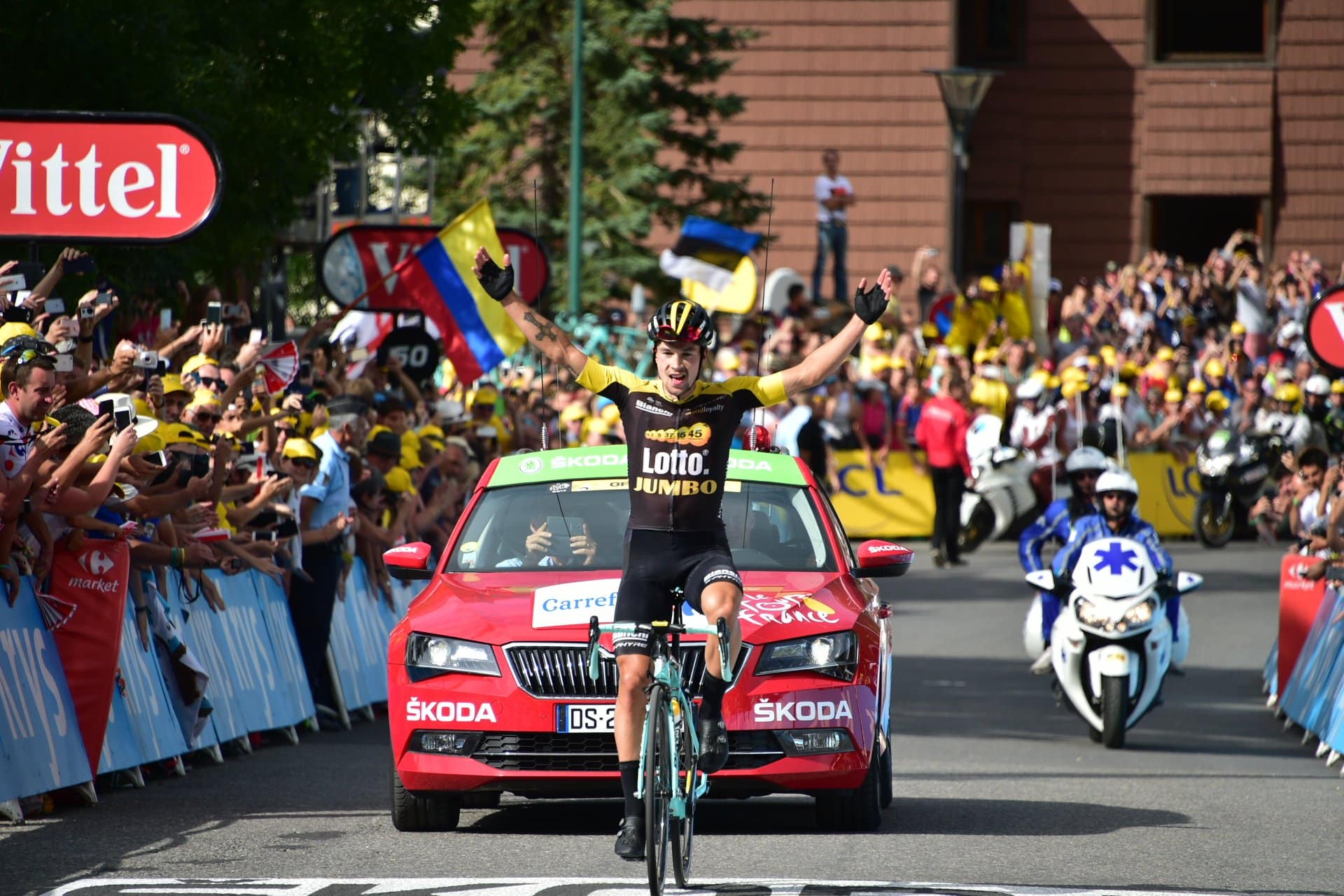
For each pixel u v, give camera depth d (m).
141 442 38.81
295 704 44.62
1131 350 110.81
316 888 25.62
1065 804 35.22
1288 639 52.72
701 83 135.12
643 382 26.14
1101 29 145.62
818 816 31.56
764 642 30.31
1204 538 98.88
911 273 139.62
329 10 58.75
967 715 51.44
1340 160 146.00
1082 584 45.75
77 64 47.59
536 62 131.12
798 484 35.22
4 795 30.52
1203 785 38.53
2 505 30.94
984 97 145.38
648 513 25.86
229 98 52.16
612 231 129.25
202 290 53.00
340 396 48.06
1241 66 145.88
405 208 103.19
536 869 27.39
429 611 31.30
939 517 88.94
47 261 49.16
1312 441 99.69
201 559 37.94
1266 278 130.88
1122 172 145.88
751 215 136.25
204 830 30.91
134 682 36.22
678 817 25.05
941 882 26.52
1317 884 27.02
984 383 97.25
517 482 35.16
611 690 29.81
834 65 139.25
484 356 62.00
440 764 30.08
